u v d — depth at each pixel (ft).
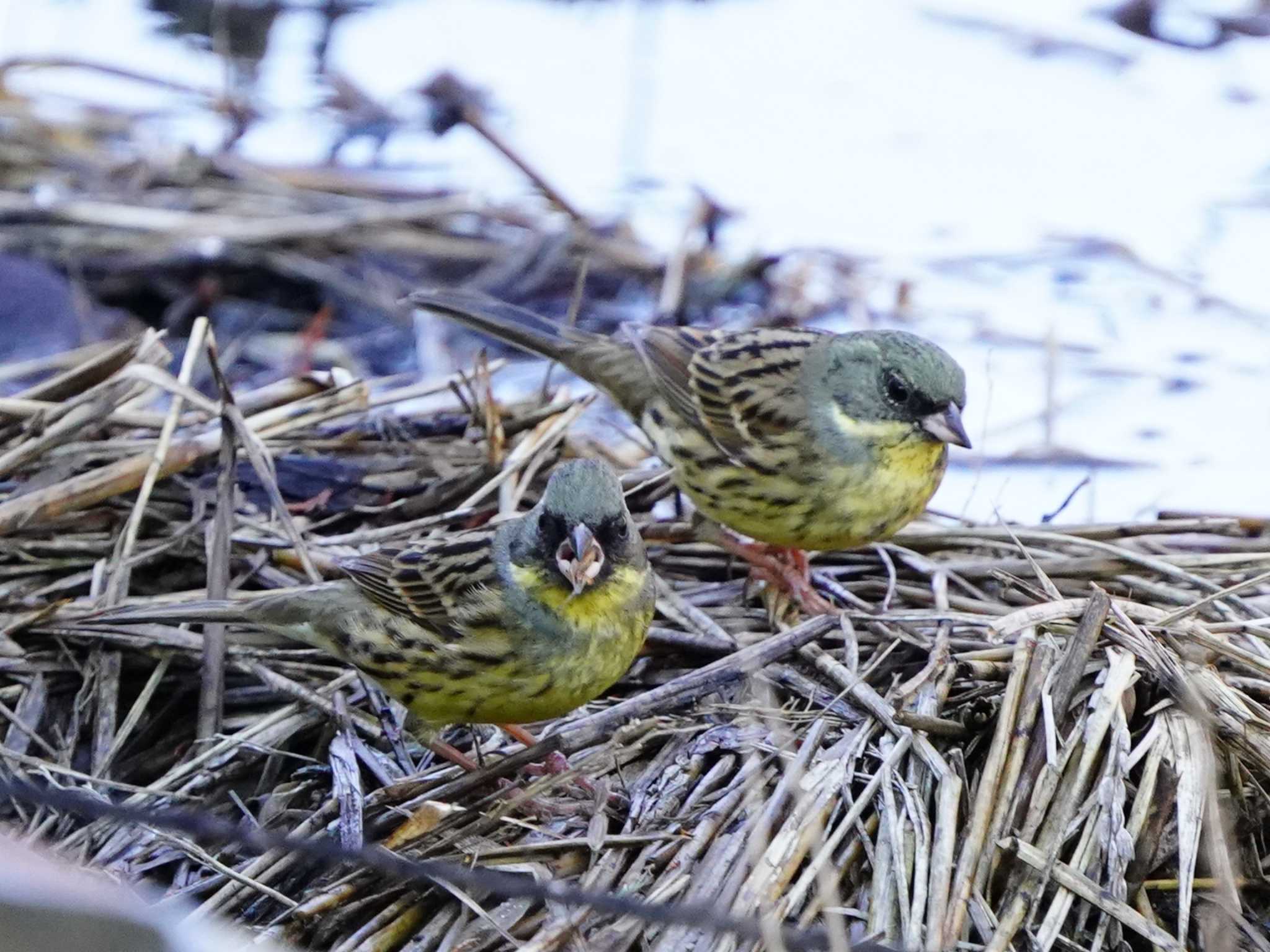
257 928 29.66
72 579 38.70
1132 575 38.01
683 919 25.62
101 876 30.66
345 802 31.01
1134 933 28.63
